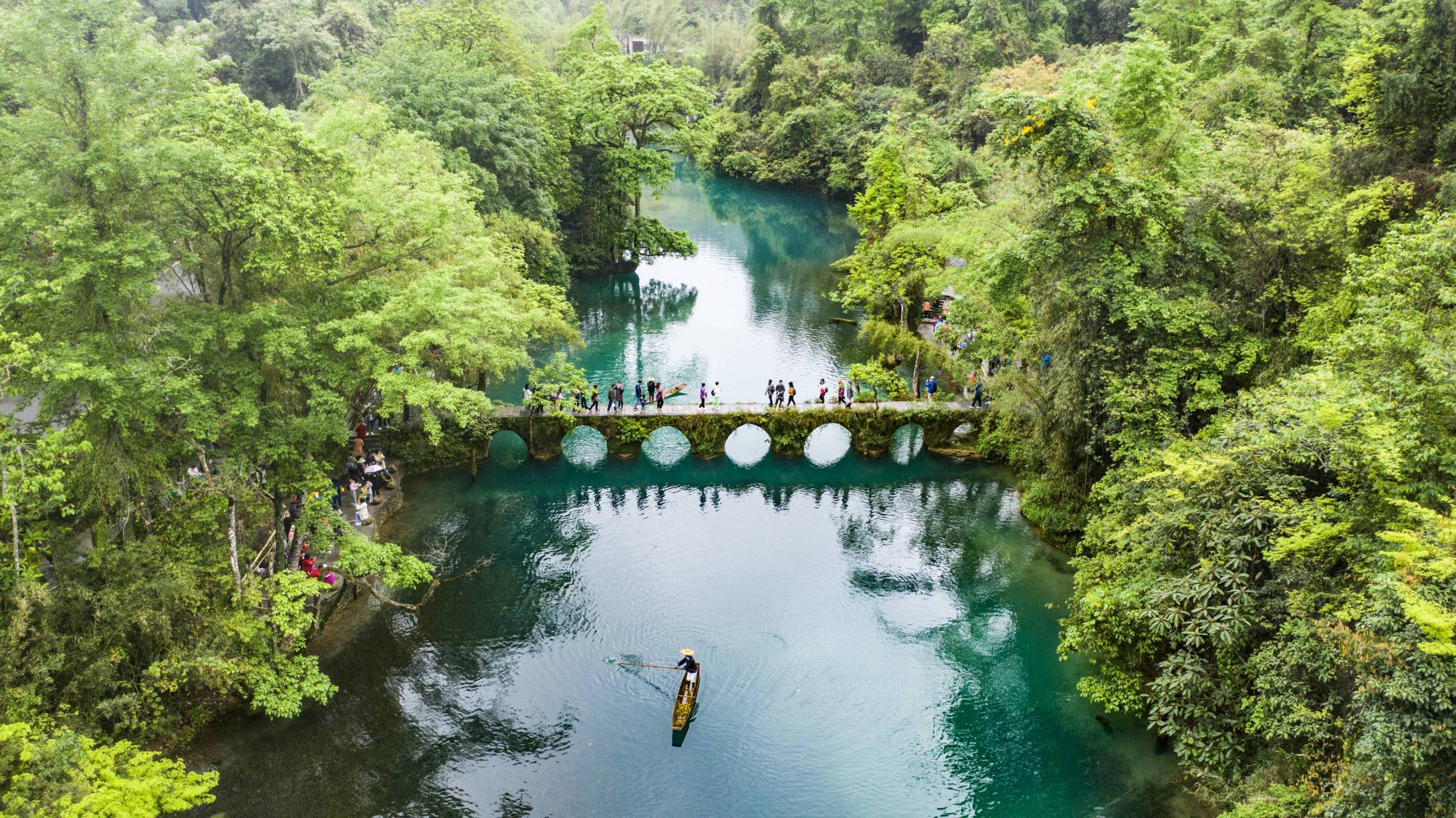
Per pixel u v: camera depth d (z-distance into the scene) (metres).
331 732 27.72
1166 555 26.19
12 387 22.48
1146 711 28.56
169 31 80.75
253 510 30.28
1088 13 110.31
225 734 27.22
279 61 79.00
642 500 44.06
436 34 69.75
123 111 23.34
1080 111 32.09
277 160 26.34
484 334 36.16
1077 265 33.38
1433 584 17.55
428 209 30.97
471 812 25.05
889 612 34.81
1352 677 20.98
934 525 41.59
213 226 24.94
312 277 28.83
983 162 72.19
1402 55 31.66
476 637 32.59
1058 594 35.72
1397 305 22.81
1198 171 35.62
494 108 62.00
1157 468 29.14
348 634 32.34
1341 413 21.36
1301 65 49.88
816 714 29.27
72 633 23.19
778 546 39.81
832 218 108.62
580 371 47.16
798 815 25.44
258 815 24.53
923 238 54.94
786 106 122.38
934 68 100.62
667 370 59.31
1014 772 26.91
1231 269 33.56
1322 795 19.66
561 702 29.55
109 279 23.27
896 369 53.44
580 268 77.19
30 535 23.55
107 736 22.98
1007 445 46.88
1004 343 42.00
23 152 22.58
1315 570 22.91
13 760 18.08
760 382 57.41
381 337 32.94
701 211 110.38
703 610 34.59
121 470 24.28
